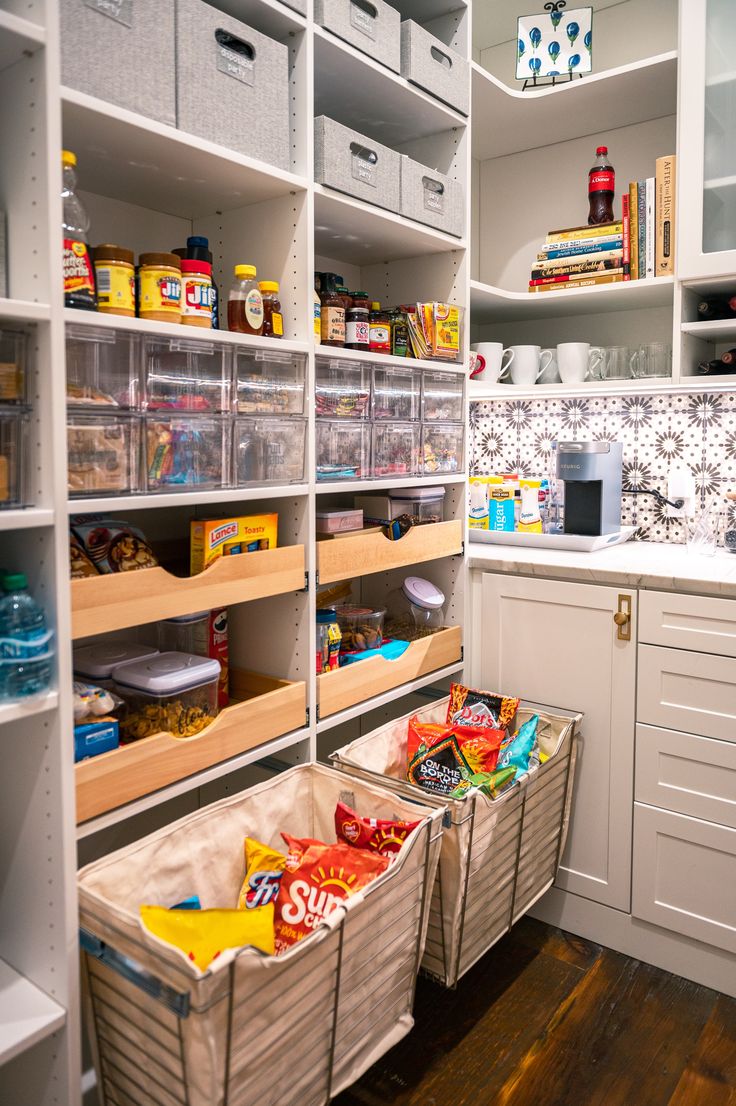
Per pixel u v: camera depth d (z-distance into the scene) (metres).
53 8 1.10
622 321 2.57
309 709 1.70
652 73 2.13
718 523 2.55
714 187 2.10
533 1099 1.56
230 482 1.49
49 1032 1.19
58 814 1.20
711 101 2.09
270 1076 1.20
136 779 1.33
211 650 1.63
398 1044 1.71
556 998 1.85
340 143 1.64
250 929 1.25
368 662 1.86
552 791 1.96
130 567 1.43
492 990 1.88
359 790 1.61
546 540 2.43
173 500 1.36
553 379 2.49
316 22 1.58
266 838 1.59
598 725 2.04
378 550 1.87
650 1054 1.68
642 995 1.87
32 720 1.23
